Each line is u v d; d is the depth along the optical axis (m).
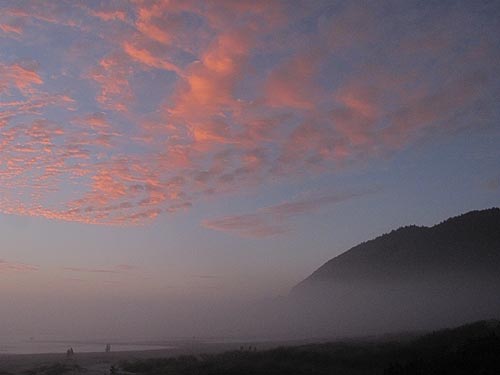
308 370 26.12
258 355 34.41
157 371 31.59
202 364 31.91
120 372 32.69
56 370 35.38
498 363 18.89
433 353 25.77
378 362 26.97
